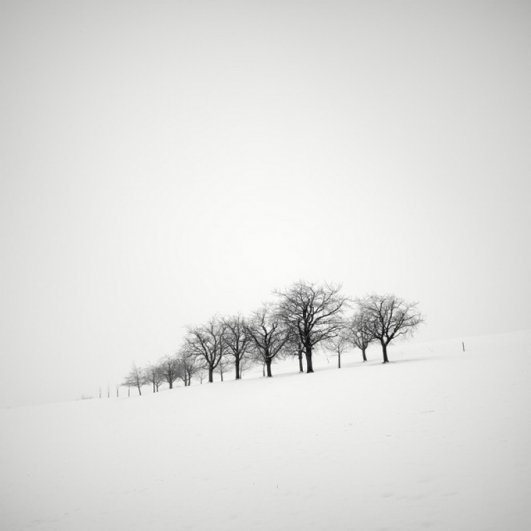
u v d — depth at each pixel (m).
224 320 44.75
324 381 25.80
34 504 10.74
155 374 60.53
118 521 8.70
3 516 10.07
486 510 6.46
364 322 40.41
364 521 6.84
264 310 41.00
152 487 10.64
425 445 10.09
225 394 27.95
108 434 19.80
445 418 12.28
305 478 9.30
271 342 40.16
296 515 7.54
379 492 7.85
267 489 9.07
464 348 37.72
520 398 13.67
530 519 6.01
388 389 18.95
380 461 9.52
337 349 43.09
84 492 11.15
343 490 8.27
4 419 32.84
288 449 11.86
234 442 13.79
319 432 13.12
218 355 46.03
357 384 22.12
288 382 29.03
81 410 33.69
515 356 25.59
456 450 9.39
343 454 10.49
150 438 17.05
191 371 55.28
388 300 39.56
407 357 40.16
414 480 8.10
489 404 13.33
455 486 7.51
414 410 13.92
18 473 14.38
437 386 17.86
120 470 12.83
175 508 8.91
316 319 36.91
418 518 6.58
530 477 7.43
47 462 15.49
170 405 27.39
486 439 9.85
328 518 7.19
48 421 28.34
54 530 8.77
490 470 7.98
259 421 16.52
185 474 11.25
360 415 14.46
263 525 7.36
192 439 15.44
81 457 15.52
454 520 6.32
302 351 38.16
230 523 7.68
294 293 38.38
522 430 10.16
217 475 10.65
